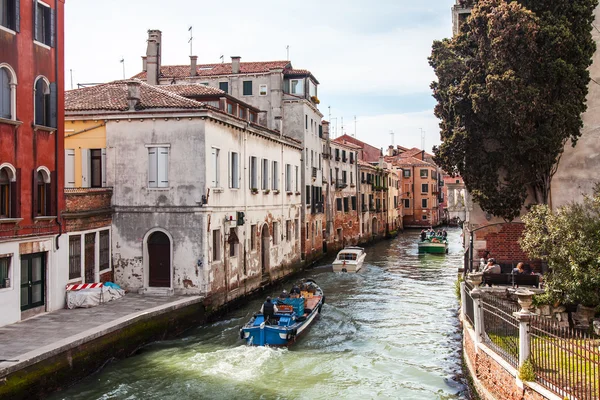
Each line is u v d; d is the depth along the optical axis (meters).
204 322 18.08
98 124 19.02
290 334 15.53
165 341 15.81
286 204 28.70
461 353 15.16
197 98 22.94
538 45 15.51
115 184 18.91
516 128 15.48
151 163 18.77
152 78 31.64
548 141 15.32
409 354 15.30
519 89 15.09
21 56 14.30
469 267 17.41
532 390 8.47
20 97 14.24
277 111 34.16
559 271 12.30
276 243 27.06
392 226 64.19
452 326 18.58
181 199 18.45
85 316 14.70
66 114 19.08
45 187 15.36
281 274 27.52
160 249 18.69
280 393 12.23
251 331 15.53
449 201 20.94
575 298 11.96
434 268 33.56
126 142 18.86
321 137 39.47
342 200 44.75
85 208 17.23
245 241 22.39
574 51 15.55
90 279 17.64
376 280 28.72
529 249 12.98
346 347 15.92
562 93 15.53
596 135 16.55
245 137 22.52
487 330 11.17
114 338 13.58
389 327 18.42
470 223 17.41
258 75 34.66
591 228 11.91
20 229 14.11
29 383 10.72
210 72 35.59
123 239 18.81
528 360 8.86
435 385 12.82
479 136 16.34
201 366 13.79
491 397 10.18
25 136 14.41
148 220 18.66
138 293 18.61
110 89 21.05
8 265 13.90
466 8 18.77
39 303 15.10
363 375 13.51
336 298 23.59
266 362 14.27
